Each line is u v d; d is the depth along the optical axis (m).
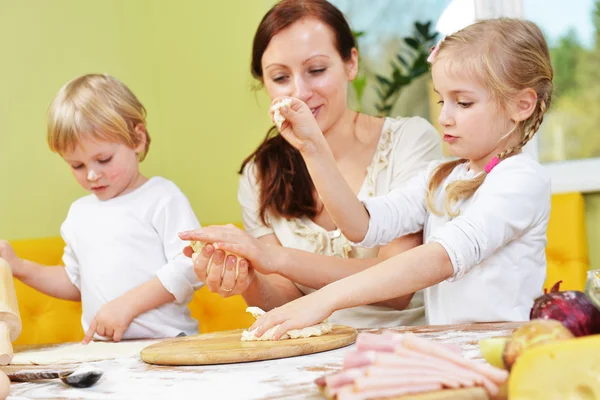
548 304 0.62
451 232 1.06
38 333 2.09
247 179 1.78
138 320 1.52
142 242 1.60
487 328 1.02
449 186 1.20
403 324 1.55
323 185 1.28
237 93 2.77
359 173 1.66
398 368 0.54
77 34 2.57
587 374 0.46
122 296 1.52
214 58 2.80
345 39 1.61
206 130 2.83
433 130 1.70
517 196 1.10
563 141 2.38
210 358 0.91
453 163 1.32
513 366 0.51
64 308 2.14
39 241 2.15
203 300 2.27
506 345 0.55
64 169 2.48
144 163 2.78
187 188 2.85
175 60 2.84
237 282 1.36
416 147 1.64
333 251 1.60
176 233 1.61
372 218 1.31
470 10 2.50
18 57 2.38
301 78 1.55
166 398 0.71
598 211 2.31
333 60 1.56
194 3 2.82
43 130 2.43
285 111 1.22
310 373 0.78
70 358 1.12
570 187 2.33
